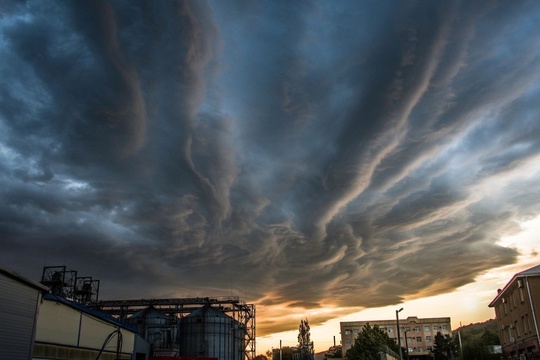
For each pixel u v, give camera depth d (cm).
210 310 7131
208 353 6638
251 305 8075
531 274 3988
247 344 7844
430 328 11119
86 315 2939
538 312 3903
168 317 7344
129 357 3772
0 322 1723
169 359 4516
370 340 7694
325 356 12425
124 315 7544
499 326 5431
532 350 4072
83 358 2880
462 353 5644
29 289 1925
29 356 1895
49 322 2461
